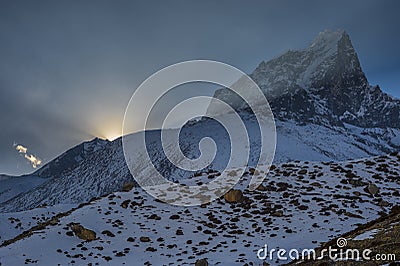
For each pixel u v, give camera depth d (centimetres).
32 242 3925
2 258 3572
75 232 4184
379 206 4503
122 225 4478
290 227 4116
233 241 3903
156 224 4488
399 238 2397
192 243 3953
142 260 3584
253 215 4588
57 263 3534
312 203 4722
